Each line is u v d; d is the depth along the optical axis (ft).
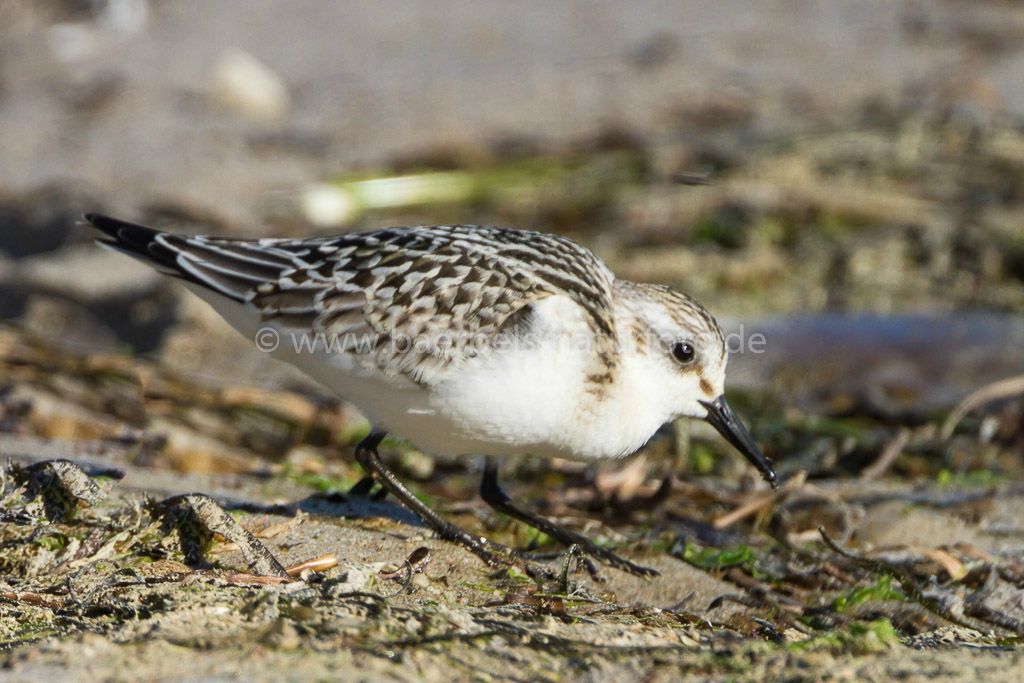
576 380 27.37
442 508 31.19
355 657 19.10
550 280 27.76
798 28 77.36
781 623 24.58
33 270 48.93
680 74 71.41
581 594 25.09
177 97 66.33
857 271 51.11
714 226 54.90
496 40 74.64
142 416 36.91
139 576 22.89
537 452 28.68
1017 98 68.08
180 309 47.29
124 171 58.80
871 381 42.04
